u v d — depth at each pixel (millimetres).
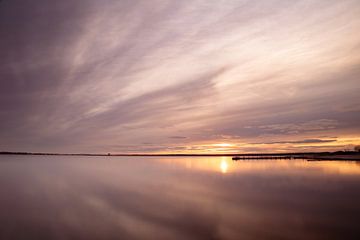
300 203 16406
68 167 55875
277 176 31781
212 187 24156
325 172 34312
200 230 11461
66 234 10844
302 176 30562
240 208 15352
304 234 10648
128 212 14727
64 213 14547
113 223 12531
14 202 17828
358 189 21125
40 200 18516
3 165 60938
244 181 28109
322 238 10156
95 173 40281
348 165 46281
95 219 13203
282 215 13648
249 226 11820
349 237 10227
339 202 16500
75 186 25531
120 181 29641
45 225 12188
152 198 18891
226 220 12883
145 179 31516
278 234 10734
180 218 13375
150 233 10992
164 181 29172
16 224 12367
